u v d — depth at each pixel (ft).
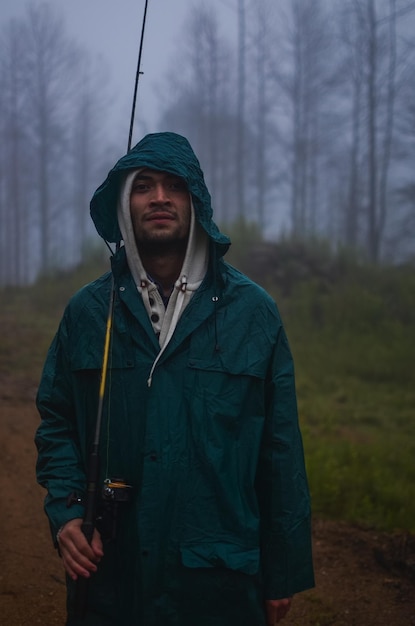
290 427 7.91
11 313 45.37
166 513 7.59
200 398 7.66
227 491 7.61
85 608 7.66
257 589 7.73
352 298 44.80
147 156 7.95
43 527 15.97
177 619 7.56
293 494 7.82
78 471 8.07
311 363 36.99
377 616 12.85
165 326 7.89
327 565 14.75
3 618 12.27
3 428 21.84
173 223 8.05
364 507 17.65
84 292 8.29
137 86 8.71
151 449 7.61
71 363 8.13
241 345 7.83
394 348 39.01
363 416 28.60
